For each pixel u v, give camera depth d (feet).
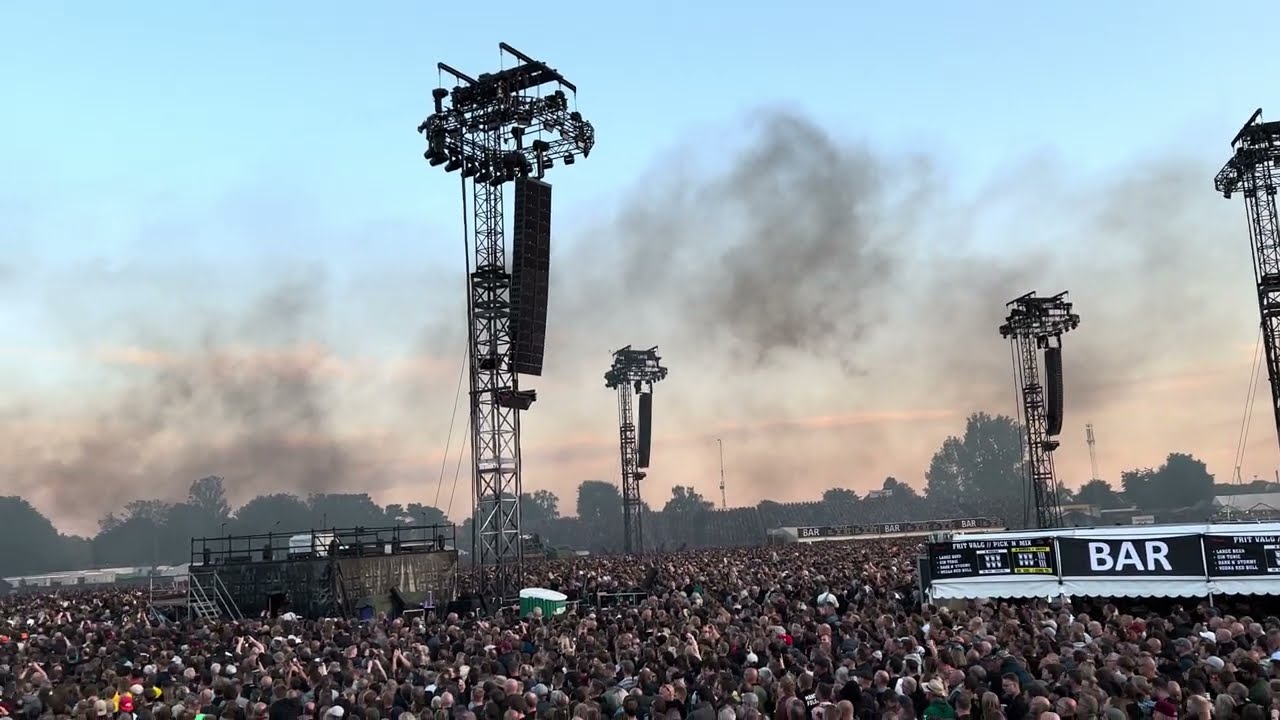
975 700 35.50
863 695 37.40
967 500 617.21
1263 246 170.81
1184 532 71.51
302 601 124.26
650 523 577.43
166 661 61.52
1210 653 43.47
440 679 44.47
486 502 133.39
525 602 102.94
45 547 577.43
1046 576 74.13
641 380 300.20
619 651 55.06
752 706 35.40
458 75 132.67
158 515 643.45
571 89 134.10
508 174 133.28
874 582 99.45
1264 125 163.73
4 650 72.13
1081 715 31.60
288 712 41.45
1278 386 167.94
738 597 86.63
